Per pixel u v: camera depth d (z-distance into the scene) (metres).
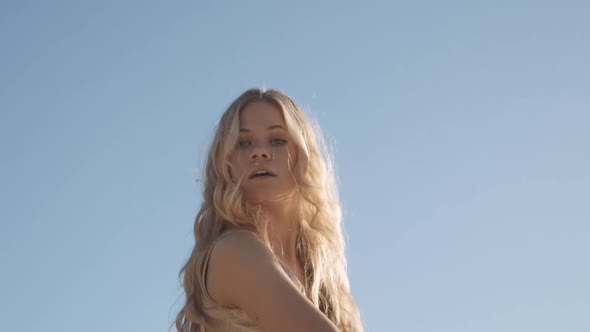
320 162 3.83
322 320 2.88
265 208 3.69
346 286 3.94
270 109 3.73
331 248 3.87
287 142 3.72
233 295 3.15
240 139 3.68
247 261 3.13
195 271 3.36
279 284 3.02
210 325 3.26
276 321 2.96
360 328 3.94
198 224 3.59
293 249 3.80
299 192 3.79
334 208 3.88
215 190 3.56
